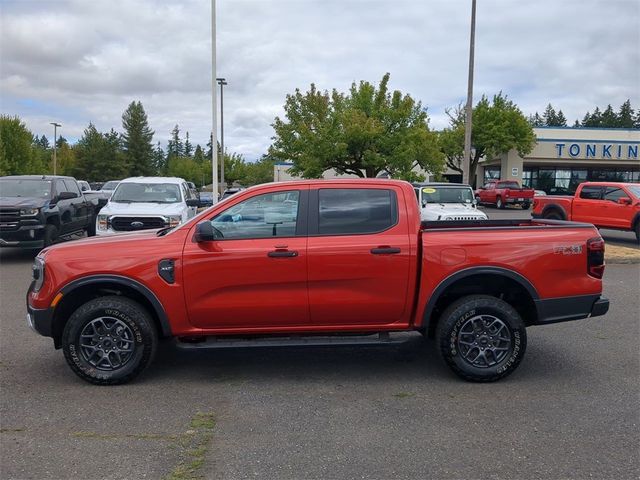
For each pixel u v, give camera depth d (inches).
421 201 606.5
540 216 724.7
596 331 275.0
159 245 200.8
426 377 210.4
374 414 175.0
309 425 166.6
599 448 151.6
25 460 144.7
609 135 1736.0
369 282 201.0
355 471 139.3
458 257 200.1
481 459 145.5
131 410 177.8
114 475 137.1
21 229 473.1
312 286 200.1
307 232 202.5
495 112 1704.0
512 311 200.5
